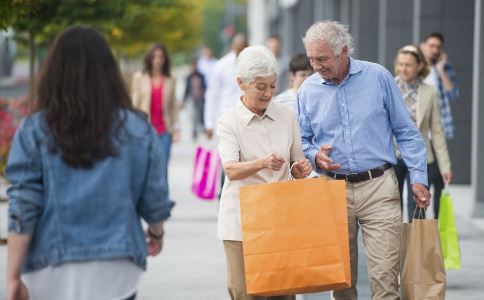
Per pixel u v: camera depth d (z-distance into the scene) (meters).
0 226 24.77
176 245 22.39
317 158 12.59
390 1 37.88
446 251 16.41
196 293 17.19
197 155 24.22
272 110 11.65
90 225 8.70
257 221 10.88
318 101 12.81
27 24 33.03
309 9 71.81
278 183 10.89
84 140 8.69
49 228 8.68
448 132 22.20
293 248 10.87
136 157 8.86
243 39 26.28
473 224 25.22
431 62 22.95
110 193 8.72
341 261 10.92
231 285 11.60
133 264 8.81
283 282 10.87
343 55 12.43
